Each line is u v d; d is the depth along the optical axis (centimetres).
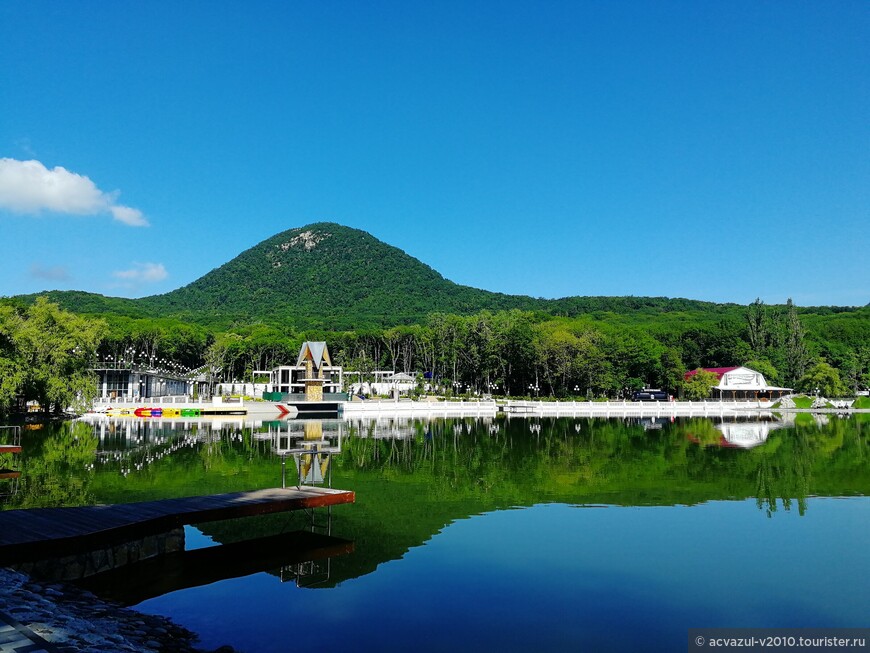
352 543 2098
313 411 10662
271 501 2111
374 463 4025
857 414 11625
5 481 3164
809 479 3425
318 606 1537
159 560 1905
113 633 1273
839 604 1569
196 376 14212
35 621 1220
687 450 4938
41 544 1645
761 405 13412
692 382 13612
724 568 1841
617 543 2098
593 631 1399
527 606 1542
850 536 2197
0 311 6894
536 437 6219
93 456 4219
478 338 14500
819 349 16538
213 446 4962
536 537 2170
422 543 2098
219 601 1566
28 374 6762
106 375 10519
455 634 1374
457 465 3953
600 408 11550
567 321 18075
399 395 13250
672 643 1345
